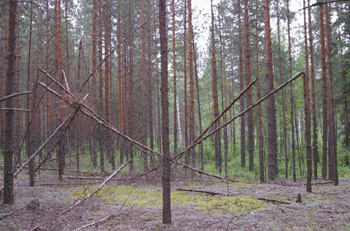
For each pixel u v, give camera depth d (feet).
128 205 27.43
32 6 42.93
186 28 69.36
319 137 111.04
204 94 127.03
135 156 71.05
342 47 65.77
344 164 78.18
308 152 34.35
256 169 67.00
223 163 82.02
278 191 34.78
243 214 23.89
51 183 38.63
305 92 34.22
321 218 22.67
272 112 46.26
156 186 37.37
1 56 47.67
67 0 65.62
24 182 40.55
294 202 28.55
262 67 70.59
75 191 34.06
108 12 66.69
